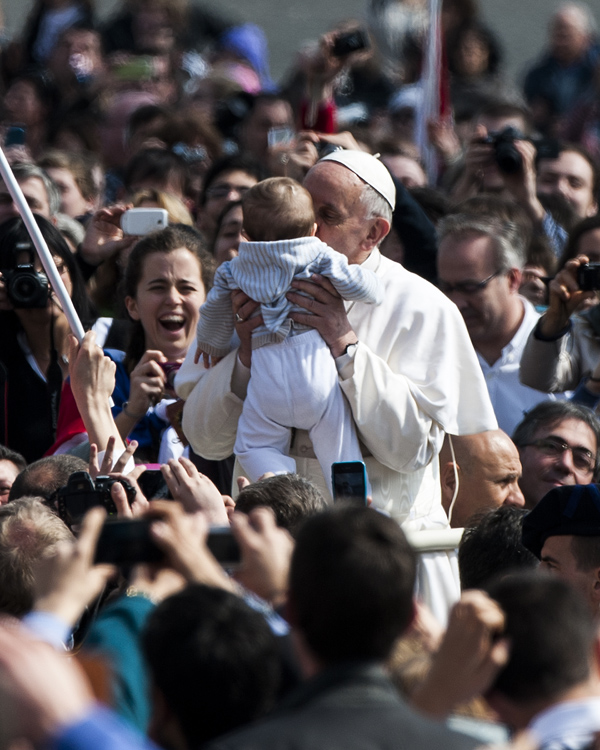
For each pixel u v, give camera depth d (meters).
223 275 17.27
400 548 9.80
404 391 16.88
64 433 21.64
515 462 19.36
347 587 9.56
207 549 10.92
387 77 49.53
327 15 59.44
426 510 17.78
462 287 22.62
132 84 46.38
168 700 9.81
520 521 15.54
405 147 33.47
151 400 20.34
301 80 41.41
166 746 10.05
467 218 22.98
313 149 23.12
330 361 16.84
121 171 38.12
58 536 14.48
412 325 17.47
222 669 9.73
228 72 49.06
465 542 15.82
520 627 9.77
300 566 9.76
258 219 16.73
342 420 16.88
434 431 17.39
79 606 9.82
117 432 18.64
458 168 32.69
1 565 14.16
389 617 9.62
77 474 14.74
